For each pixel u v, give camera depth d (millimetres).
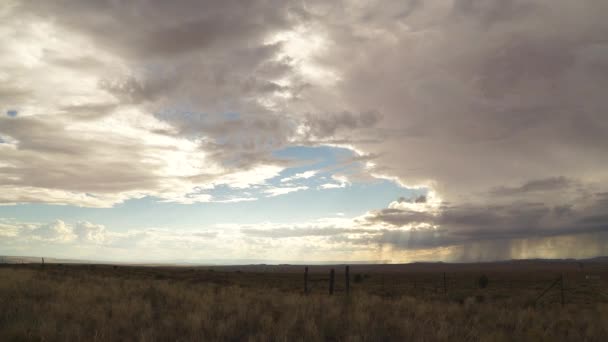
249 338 10641
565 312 17938
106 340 9867
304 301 18109
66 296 16859
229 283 44094
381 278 74812
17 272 31812
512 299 26188
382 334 11805
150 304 15445
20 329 10195
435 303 20188
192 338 10352
